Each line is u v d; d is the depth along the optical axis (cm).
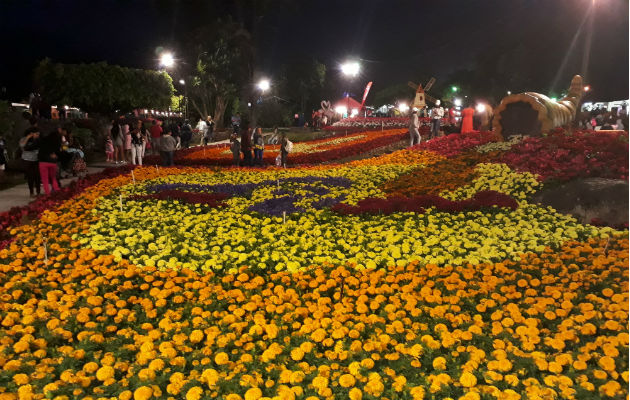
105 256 717
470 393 365
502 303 555
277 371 416
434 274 637
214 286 614
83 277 654
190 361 442
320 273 651
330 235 835
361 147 2527
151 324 516
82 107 3294
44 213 980
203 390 393
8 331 487
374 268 673
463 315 511
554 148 1371
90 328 502
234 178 1569
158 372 419
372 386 380
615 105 4684
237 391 387
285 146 1931
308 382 402
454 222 930
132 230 838
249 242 784
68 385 394
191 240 817
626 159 1105
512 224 909
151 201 1127
